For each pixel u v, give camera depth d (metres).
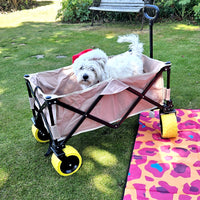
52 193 0.94
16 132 1.32
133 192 0.89
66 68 1.28
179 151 1.08
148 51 2.26
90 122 1.02
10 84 1.86
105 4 3.31
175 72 1.83
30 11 4.96
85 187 0.96
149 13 3.05
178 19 3.26
